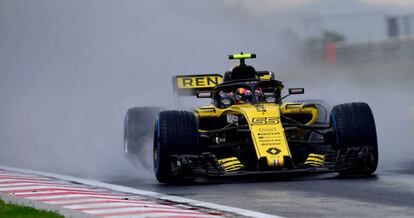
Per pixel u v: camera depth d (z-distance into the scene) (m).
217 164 42.31
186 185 42.22
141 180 45.41
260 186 40.28
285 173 43.47
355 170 42.88
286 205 34.25
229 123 47.03
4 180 43.84
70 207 34.31
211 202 35.72
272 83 47.88
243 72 48.78
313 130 44.78
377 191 37.38
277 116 43.94
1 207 33.94
